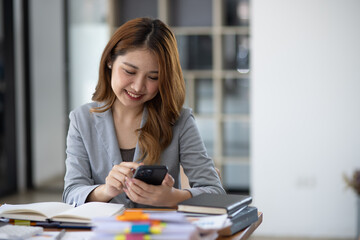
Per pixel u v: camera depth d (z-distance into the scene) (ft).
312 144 14.75
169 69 6.09
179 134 6.59
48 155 20.40
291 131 14.84
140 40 5.93
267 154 14.97
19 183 20.36
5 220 5.25
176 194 5.73
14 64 19.90
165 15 18.03
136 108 6.57
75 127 6.65
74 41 19.75
